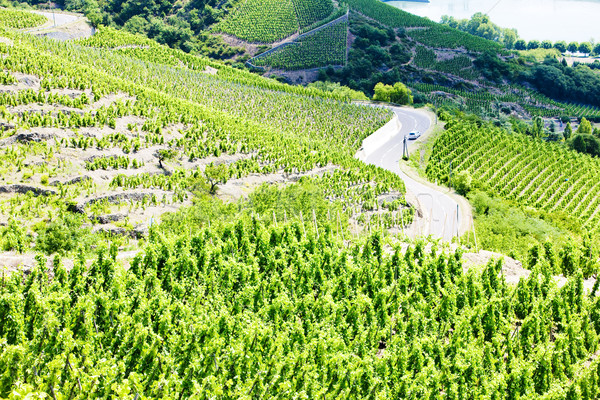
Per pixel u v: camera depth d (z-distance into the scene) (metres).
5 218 50.84
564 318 38.16
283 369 29.55
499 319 36.81
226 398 27.41
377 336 34.66
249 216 53.31
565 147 133.62
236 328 32.59
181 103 93.38
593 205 97.56
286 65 186.12
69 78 82.81
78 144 66.62
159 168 70.31
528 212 86.62
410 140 117.00
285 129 106.06
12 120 65.69
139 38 145.00
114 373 26.36
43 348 28.59
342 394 28.81
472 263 48.28
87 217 54.44
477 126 125.50
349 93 160.00
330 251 42.97
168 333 31.88
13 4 195.75
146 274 37.47
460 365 30.73
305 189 67.06
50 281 36.66
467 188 89.44
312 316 35.59
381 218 71.81
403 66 199.12
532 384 30.81
